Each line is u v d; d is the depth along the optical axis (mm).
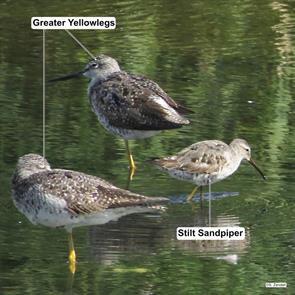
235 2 25016
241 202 15086
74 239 13844
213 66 20922
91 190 12719
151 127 16562
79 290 12438
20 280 12680
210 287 12539
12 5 24359
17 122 18078
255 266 13062
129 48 21875
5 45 21984
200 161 15258
